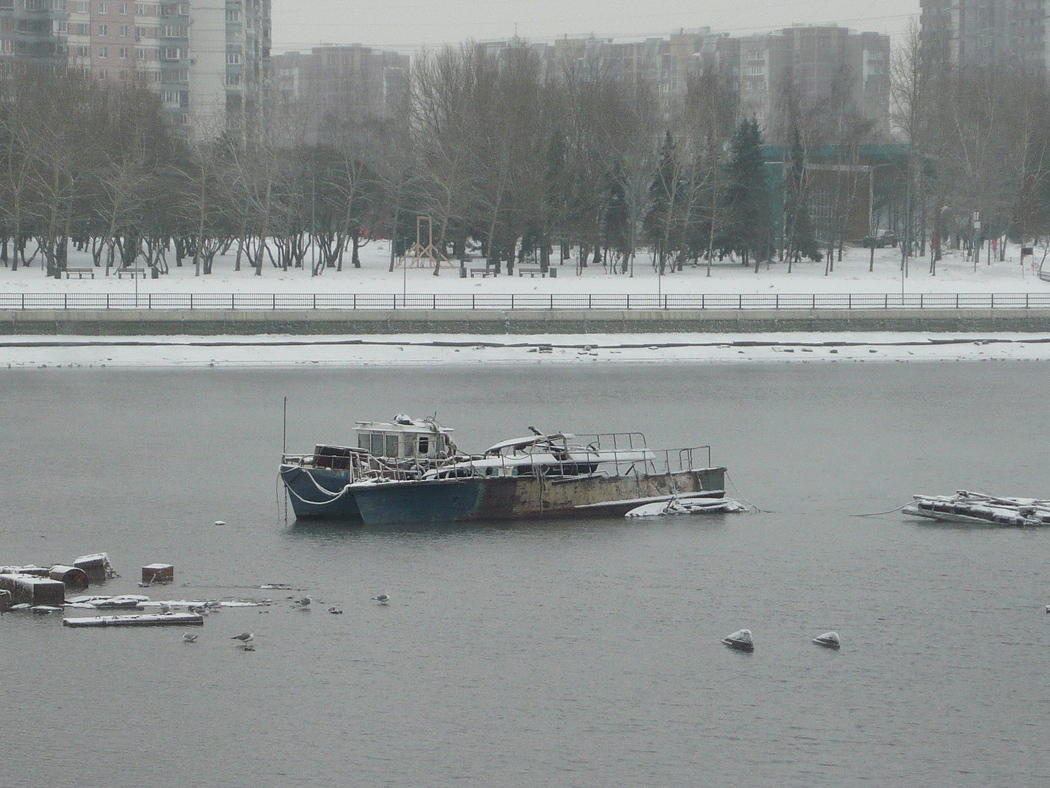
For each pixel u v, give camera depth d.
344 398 167.12
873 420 153.88
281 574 90.50
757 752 66.06
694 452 134.38
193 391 172.38
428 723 68.69
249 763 64.75
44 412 156.00
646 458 110.12
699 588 88.69
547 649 77.81
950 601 86.50
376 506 102.50
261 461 128.38
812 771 64.50
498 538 99.56
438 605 84.62
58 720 68.44
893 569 93.06
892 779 63.84
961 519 105.88
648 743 66.88
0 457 129.75
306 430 144.50
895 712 70.31
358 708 70.12
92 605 82.38
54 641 77.50
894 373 193.00
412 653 76.88
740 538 100.75
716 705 70.94
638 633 80.38
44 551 96.06
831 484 120.31
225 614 82.50
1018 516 104.75
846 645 78.75
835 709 70.56
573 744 66.69
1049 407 163.62
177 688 71.94
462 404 162.38
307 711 69.69
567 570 92.00
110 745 66.25
